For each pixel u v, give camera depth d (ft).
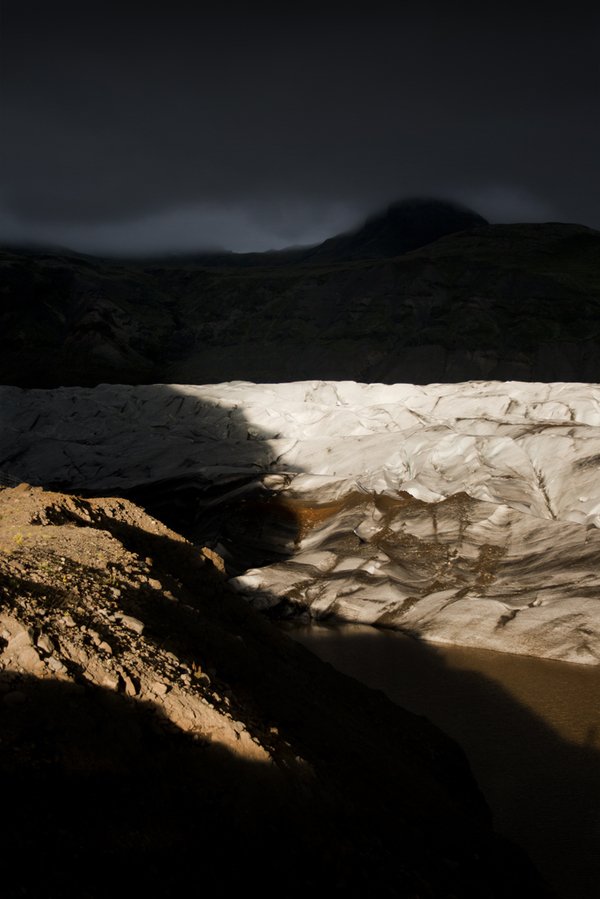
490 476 119.75
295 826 26.40
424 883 28.40
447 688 70.38
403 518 112.16
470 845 35.73
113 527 49.90
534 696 68.13
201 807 24.45
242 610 50.96
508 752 55.01
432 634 88.12
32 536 40.42
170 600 38.47
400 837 31.37
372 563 103.30
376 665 78.18
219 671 35.04
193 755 26.00
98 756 23.65
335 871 25.80
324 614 97.14
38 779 21.80
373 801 32.89
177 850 22.45
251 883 23.30
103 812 22.18
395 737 47.80
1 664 24.71
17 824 20.21
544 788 49.14
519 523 106.52
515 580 95.91
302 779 28.76
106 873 20.44
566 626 83.92
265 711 34.60
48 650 26.00
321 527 116.26
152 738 25.71
